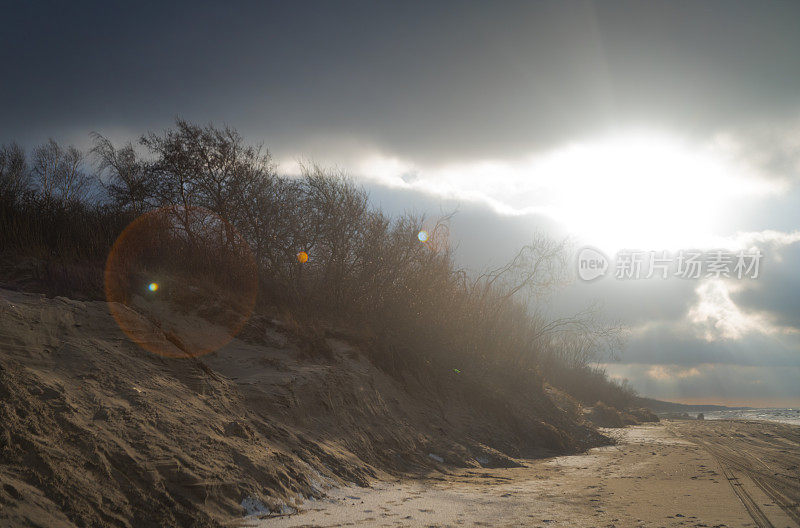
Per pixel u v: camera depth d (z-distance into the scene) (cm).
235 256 1575
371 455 1116
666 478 1211
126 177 1761
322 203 1762
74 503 553
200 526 618
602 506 866
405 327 1727
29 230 1270
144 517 596
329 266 1734
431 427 1457
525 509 833
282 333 1349
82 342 842
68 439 626
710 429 2995
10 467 548
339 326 1598
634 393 5266
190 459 706
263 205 1744
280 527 660
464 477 1155
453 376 1819
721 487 1076
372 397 1344
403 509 800
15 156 1684
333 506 782
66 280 1073
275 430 946
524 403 2025
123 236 1376
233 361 1159
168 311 1191
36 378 693
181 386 889
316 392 1151
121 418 715
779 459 1633
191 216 1683
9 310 781
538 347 2358
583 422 2294
